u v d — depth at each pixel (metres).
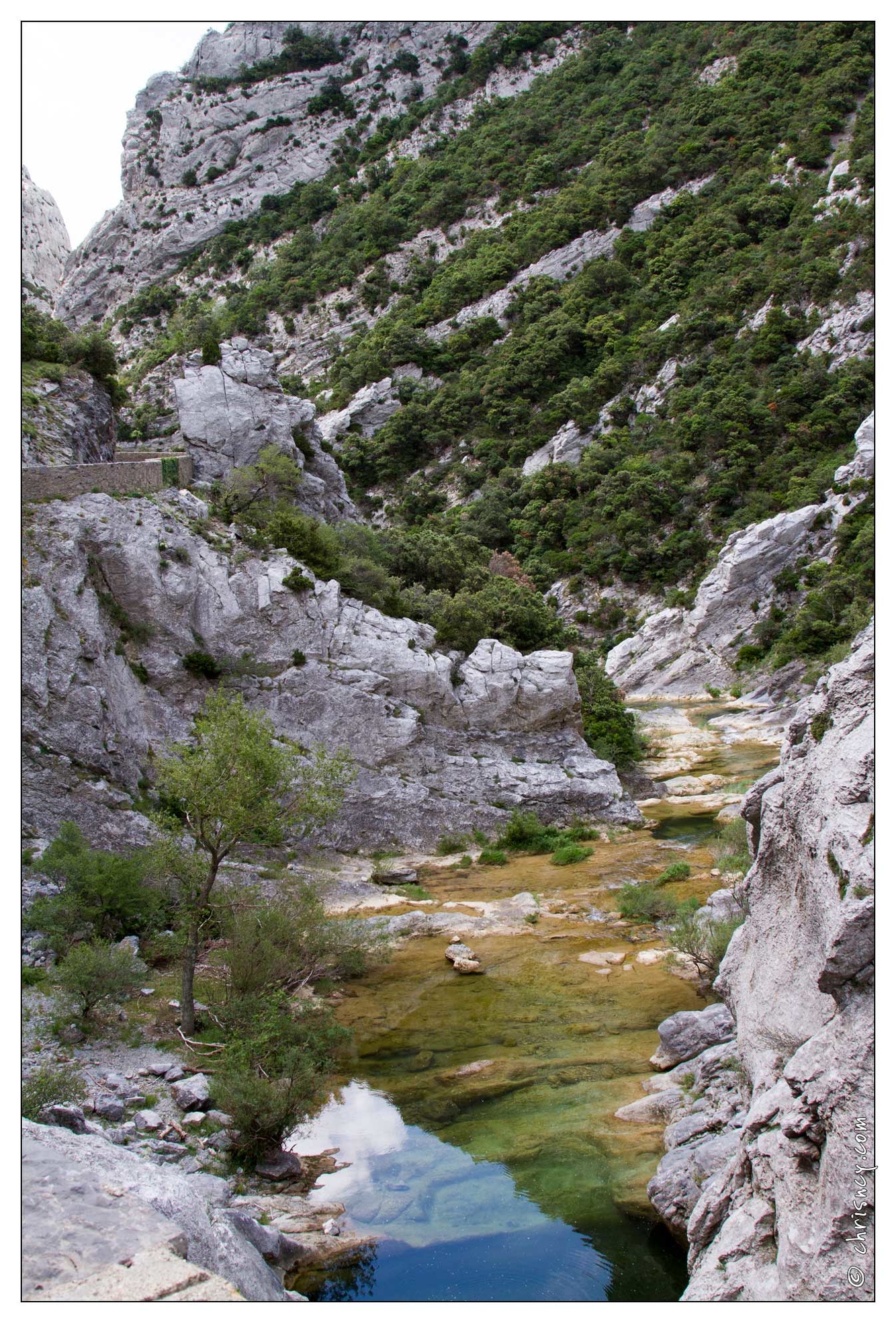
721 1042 17.70
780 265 104.62
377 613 39.75
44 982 20.30
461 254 141.00
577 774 40.75
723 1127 14.23
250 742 20.20
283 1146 15.77
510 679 41.31
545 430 111.62
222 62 183.38
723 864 31.81
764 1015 12.29
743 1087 13.83
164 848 20.59
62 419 40.41
